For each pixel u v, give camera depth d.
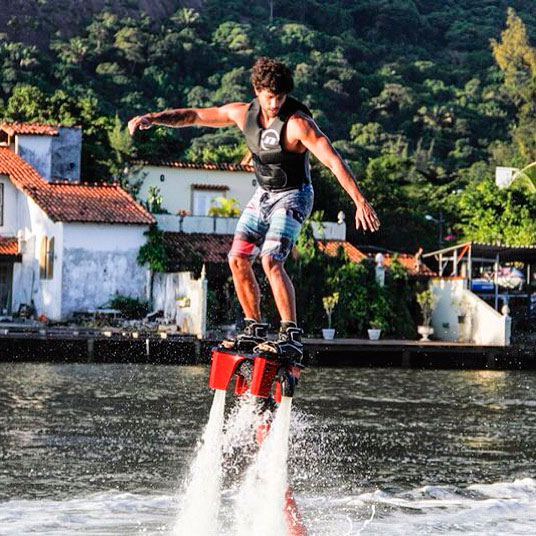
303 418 40.84
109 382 51.91
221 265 76.56
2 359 62.97
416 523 21.33
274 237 12.49
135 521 20.75
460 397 51.34
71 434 34.72
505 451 33.84
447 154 186.12
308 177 12.79
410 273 81.75
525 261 86.56
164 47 191.75
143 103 179.25
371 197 110.25
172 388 49.97
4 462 29.05
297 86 190.25
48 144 86.94
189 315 68.75
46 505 22.59
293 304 12.52
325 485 26.45
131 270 74.38
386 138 180.12
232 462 27.11
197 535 14.73
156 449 31.95
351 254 84.12
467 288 79.19
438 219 114.31
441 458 31.97
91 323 71.25
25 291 76.88
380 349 69.00
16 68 170.62
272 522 13.53
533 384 59.97
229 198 94.38
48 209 73.44
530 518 22.12
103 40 195.88
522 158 173.12
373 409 44.84
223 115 13.23
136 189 91.94
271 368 12.48
